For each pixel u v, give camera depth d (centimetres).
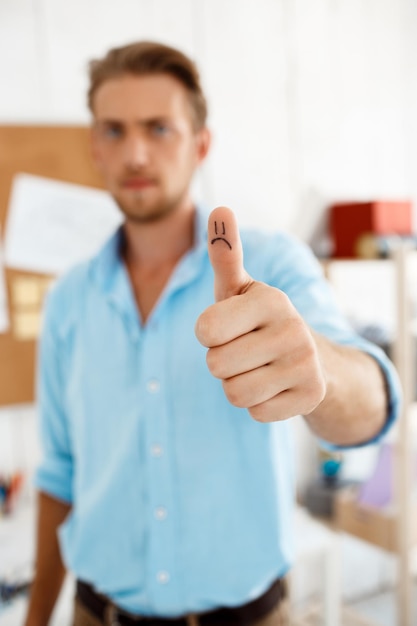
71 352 93
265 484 81
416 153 217
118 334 87
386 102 210
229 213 42
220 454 81
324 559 159
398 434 159
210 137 100
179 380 82
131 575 83
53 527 101
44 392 100
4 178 157
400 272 157
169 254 91
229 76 182
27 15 155
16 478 156
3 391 161
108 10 163
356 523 169
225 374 41
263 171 190
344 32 199
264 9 185
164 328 83
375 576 222
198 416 81
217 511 80
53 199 162
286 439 87
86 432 89
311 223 196
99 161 94
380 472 169
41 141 159
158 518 81
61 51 159
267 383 41
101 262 90
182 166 90
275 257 82
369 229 175
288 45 190
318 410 54
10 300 161
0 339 160
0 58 153
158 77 89
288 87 191
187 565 81
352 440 61
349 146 204
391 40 208
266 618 82
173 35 172
